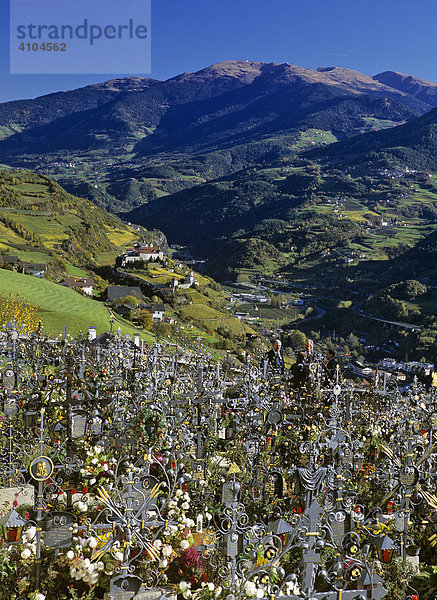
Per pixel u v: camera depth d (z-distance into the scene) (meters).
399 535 8.60
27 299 65.00
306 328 184.75
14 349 14.99
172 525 7.57
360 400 16.55
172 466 9.45
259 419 12.48
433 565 8.79
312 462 7.54
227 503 6.91
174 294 145.75
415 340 152.12
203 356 16.52
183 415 12.28
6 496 9.45
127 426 11.11
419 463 9.97
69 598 7.09
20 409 12.12
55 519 6.88
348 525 7.82
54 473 9.38
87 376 14.47
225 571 6.98
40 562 6.92
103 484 8.76
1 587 6.88
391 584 7.88
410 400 14.18
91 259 187.62
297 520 7.13
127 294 120.56
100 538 6.91
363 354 149.25
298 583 7.13
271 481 10.35
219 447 12.23
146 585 6.99
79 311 66.06
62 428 11.09
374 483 11.29
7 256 119.50
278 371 14.45
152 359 15.65
